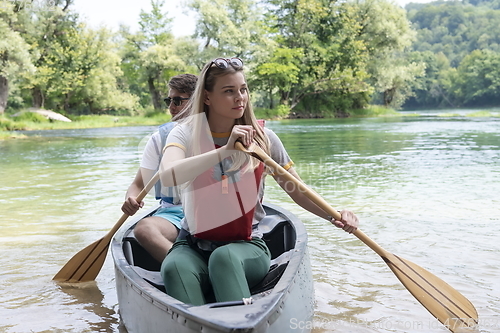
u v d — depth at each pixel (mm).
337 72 37875
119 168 8555
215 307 1744
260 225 2994
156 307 1871
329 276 3100
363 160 8945
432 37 106125
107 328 2488
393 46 41875
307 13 37094
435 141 12688
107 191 6227
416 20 114938
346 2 38781
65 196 5926
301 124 25297
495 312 2520
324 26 38062
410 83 51094
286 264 2287
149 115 37344
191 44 37906
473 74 68812
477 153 9617
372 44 41250
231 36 35594
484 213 4523
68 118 31281
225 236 2170
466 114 35906
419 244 3648
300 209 5004
